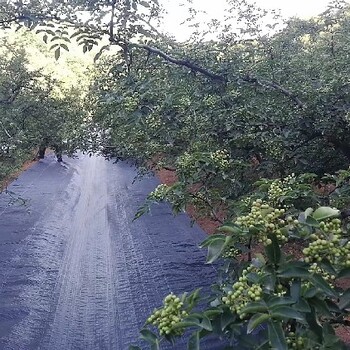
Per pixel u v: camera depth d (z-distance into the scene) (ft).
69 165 43.88
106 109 13.75
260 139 11.60
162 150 12.97
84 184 36.50
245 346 4.59
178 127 11.66
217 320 4.54
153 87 11.40
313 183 12.71
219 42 14.21
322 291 4.40
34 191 33.32
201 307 11.89
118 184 35.37
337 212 4.65
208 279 17.20
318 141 12.89
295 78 13.38
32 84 24.67
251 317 4.29
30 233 23.88
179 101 11.32
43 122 24.58
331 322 5.46
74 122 24.04
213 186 10.83
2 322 15.10
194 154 9.34
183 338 11.73
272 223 4.72
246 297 4.47
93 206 30.07
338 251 4.53
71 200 31.78
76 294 17.07
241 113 11.62
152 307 15.80
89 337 14.34
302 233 4.65
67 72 30.27
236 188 10.91
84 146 23.07
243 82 12.60
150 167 19.35
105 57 22.26
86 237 23.65
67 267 19.75
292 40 16.35
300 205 8.06
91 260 20.38
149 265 18.93
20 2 11.09
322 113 11.77
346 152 12.83
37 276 18.66
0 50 28.43
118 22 11.60
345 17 16.15
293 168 12.66
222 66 12.64
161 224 23.53
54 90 26.07
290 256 5.01
